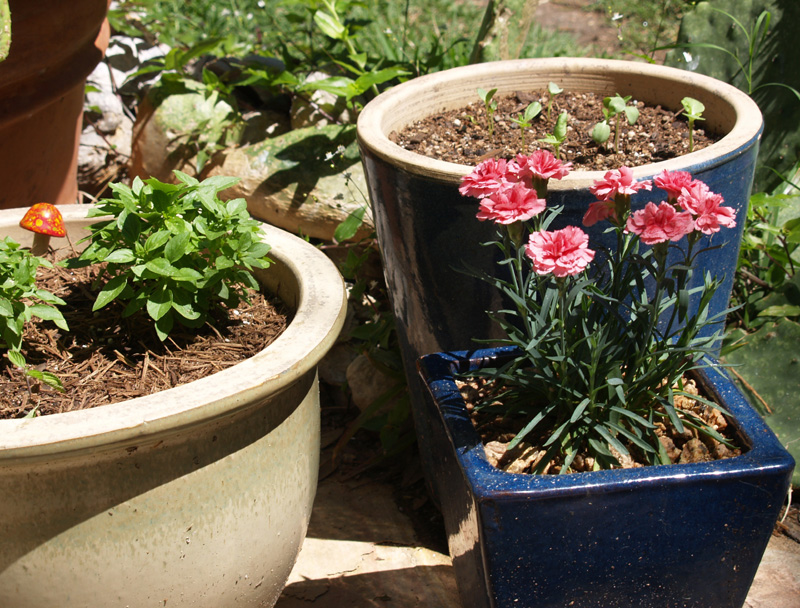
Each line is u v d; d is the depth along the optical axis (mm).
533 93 2100
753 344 2178
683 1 3615
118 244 1467
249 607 1405
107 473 1131
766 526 1227
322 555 1878
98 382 1386
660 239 1128
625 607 1296
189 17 4012
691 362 1361
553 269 1114
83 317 1561
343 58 2949
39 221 1482
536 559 1227
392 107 1905
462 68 2062
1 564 1161
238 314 1591
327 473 2156
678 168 1481
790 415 2051
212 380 1193
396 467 2176
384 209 1715
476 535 1293
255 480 1280
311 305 1421
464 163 1774
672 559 1246
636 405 1372
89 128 3061
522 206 1186
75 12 2090
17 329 1328
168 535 1202
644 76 1991
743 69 2500
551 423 1409
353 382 2264
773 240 2424
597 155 1785
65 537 1148
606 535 1213
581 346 1368
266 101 3033
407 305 1806
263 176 2551
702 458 1306
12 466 1075
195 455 1185
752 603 1676
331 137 2572
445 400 1388
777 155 2482
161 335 1399
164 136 2742
